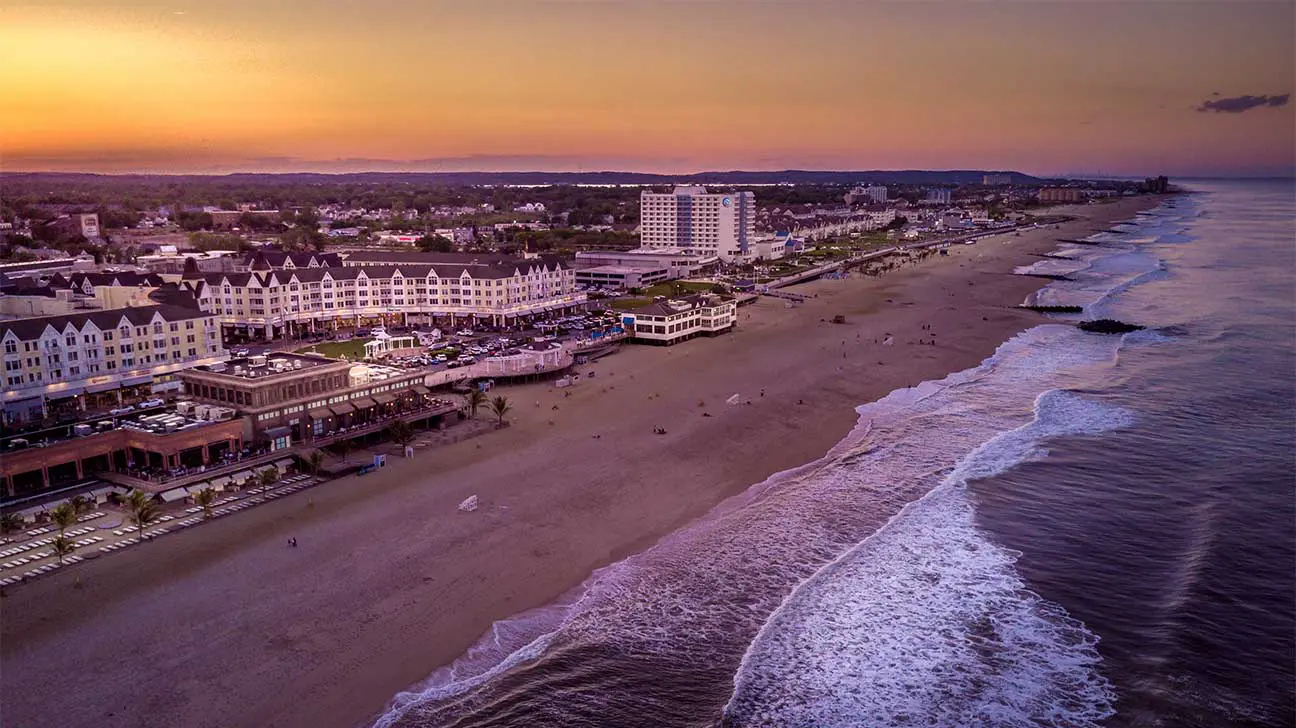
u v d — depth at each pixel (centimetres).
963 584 9031
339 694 7088
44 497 10500
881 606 8588
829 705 7100
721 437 13800
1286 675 7494
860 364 19188
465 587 8850
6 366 13362
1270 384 17225
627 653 7775
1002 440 13688
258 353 18538
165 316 15750
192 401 13250
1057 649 7900
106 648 7581
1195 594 8788
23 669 7262
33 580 8719
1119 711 7044
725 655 7781
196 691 7044
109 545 9556
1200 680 7425
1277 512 10862
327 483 11581
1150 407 15575
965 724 6894
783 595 8800
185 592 8550
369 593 8662
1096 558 9625
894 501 11219
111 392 14862
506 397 16200
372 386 14025
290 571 9044
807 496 11375
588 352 19925
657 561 9494
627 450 13100
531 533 10138
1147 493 11481
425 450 13012
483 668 7512
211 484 11156
